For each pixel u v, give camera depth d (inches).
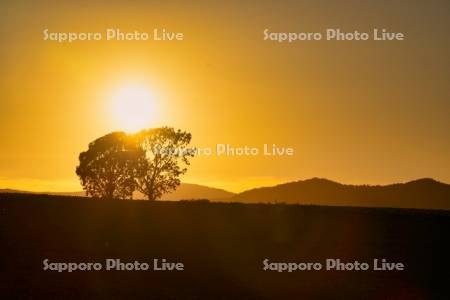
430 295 1625.2
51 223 2368.4
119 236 2220.7
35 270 1740.9
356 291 1638.8
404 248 2128.4
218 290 1612.9
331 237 2287.2
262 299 1542.8
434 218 2684.5
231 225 2456.9
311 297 1573.6
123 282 1656.0
